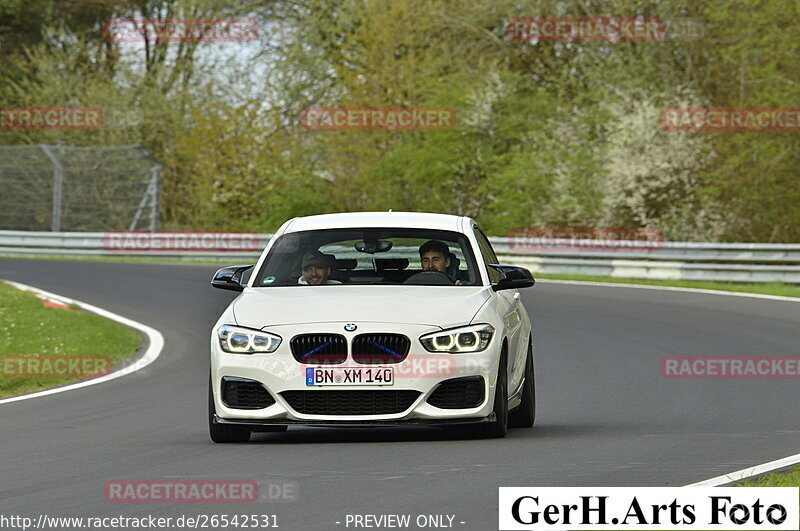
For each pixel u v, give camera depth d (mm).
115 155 125000
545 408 30547
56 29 139750
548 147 96000
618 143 89250
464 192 104688
